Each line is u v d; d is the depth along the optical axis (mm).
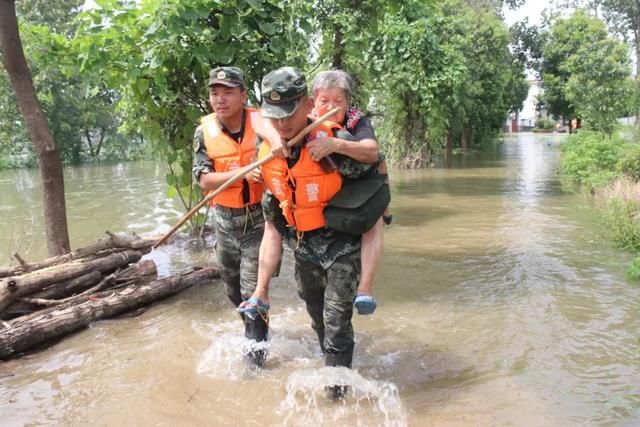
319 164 3242
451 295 5332
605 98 20359
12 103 19375
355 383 3453
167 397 3551
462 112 22531
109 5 6008
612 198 8484
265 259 3631
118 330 4734
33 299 4926
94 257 5766
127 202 11758
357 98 9680
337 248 3395
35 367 4055
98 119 31422
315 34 9195
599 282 5527
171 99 6770
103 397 3578
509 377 3662
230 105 3990
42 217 10094
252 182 3953
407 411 3307
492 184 14000
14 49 5602
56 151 5910
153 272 5961
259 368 3906
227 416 3314
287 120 3141
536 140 42969
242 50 6594
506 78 27312
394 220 9234
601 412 3189
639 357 3859
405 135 19266
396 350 4160
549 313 4746
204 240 7688
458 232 8133
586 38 21719
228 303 5379
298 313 5039
